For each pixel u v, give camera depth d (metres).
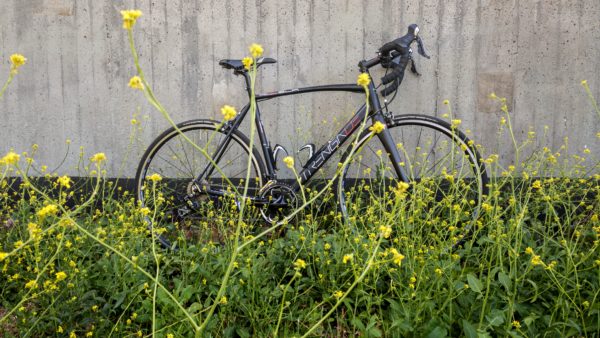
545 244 2.79
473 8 4.19
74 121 4.38
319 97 4.30
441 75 4.25
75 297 2.44
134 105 4.35
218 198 3.77
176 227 3.66
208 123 3.85
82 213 3.77
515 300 2.48
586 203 4.00
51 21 4.30
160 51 4.31
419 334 2.30
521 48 4.20
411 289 2.40
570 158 4.25
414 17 4.21
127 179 4.35
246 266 2.65
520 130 4.26
